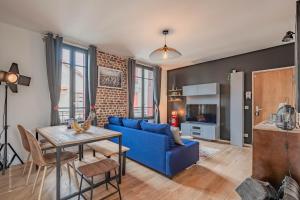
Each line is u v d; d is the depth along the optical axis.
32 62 3.28
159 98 6.14
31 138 2.01
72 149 3.66
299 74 2.12
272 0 2.27
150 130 2.93
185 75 6.19
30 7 2.48
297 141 1.44
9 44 3.03
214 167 3.00
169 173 2.52
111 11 2.57
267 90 4.20
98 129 2.76
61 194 2.09
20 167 2.89
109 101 4.60
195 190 2.25
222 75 5.12
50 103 3.48
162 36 3.48
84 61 4.18
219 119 5.11
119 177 2.39
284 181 1.35
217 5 2.38
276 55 4.07
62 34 3.44
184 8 2.47
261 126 1.70
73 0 2.31
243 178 2.59
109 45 4.05
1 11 2.59
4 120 2.88
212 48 4.21
